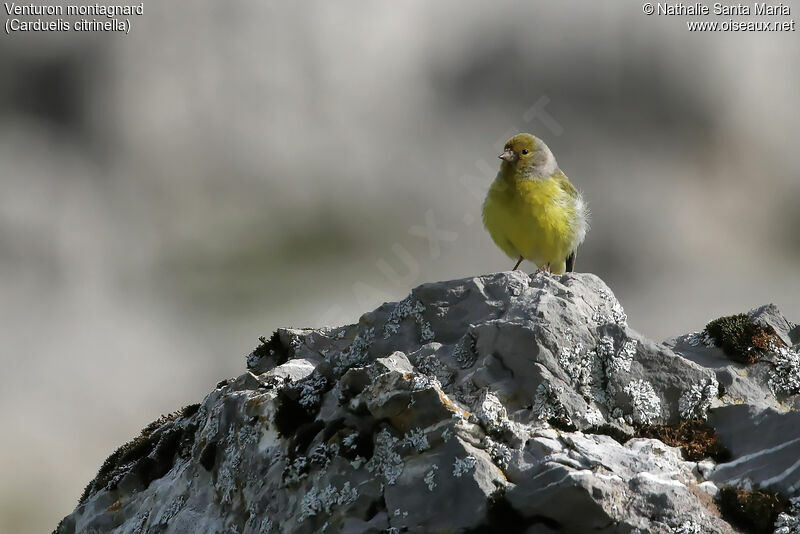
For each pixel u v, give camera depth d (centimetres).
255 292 1561
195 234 1638
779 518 468
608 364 537
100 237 1623
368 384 532
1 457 1316
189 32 1770
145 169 1692
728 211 1644
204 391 1446
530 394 523
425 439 494
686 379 536
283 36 1778
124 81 1734
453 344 566
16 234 1606
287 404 554
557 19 1770
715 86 1727
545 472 468
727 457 510
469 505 472
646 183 1634
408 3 1814
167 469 629
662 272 1581
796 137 1716
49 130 1698
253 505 530
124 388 1438
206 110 1727
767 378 563
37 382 1420
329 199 1659
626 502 464
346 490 500
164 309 1559
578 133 1675
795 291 1531
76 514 627
